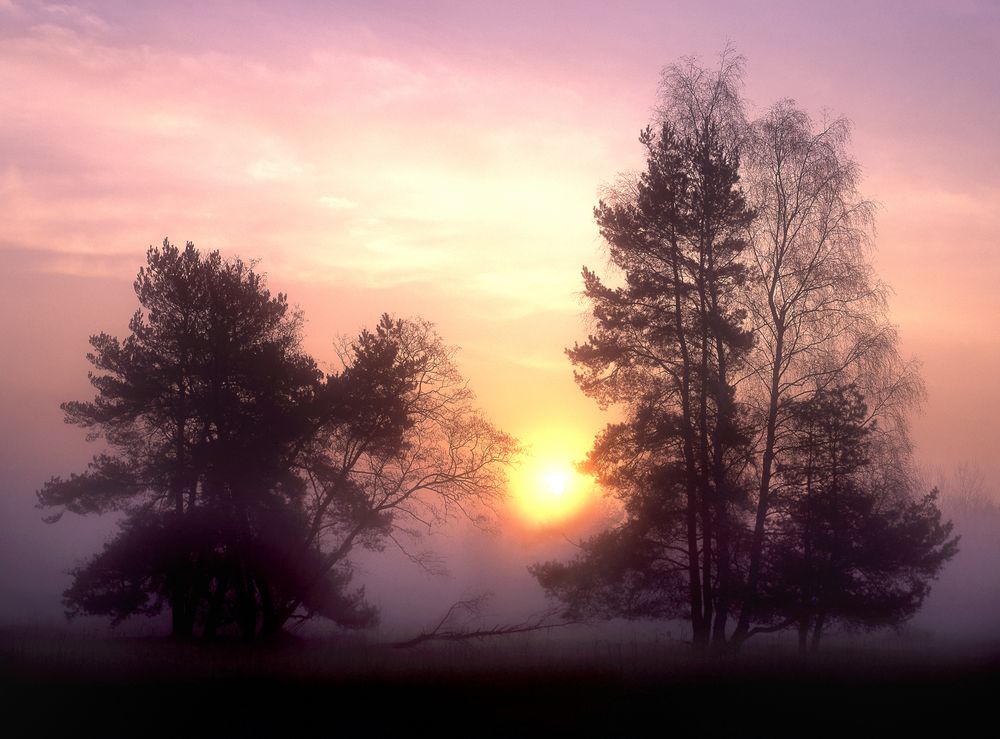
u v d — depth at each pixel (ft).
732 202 94.79
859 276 93.45
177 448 105.29
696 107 98.07
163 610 116.37
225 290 108.37
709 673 81.61
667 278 96.68
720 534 93.56
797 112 97.35
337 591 107.86
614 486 98.07
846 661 88.74
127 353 105.40
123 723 65.92
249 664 85.81
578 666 85.46
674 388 96.94
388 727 64.90
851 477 95.35
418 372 110.22
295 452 106.22
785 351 95.91
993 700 74.02
